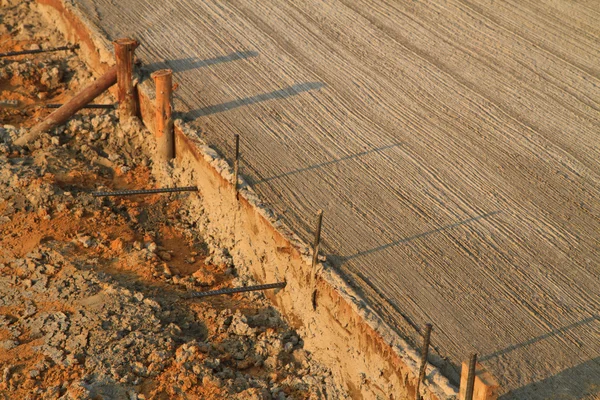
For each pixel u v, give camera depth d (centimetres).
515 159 1549
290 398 1220
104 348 1233
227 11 2025
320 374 1264
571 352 1146
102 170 1702
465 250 1326
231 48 1872
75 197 1571
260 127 1612
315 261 1255
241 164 1504
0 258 1423
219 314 1351
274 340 1305
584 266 1307
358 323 1190
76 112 1777
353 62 1834
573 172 1523
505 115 1677
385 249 1317
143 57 1817
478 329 1175
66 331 1264
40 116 1861
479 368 1022
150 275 1428
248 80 1759
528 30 1992
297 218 1375
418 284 1250
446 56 1872
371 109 1680
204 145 1547
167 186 1658
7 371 1191
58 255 1423
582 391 1085
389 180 1482
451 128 1628
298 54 1859
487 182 1487
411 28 1981
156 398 1168
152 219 1591
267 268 1403
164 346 1249
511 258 1315
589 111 1703
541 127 1644
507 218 1401
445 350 1134
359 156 1541
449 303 1218
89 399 1139
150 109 1683
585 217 1413
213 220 1546
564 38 1967
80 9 1988
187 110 1653
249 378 1238
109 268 1434
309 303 1297
